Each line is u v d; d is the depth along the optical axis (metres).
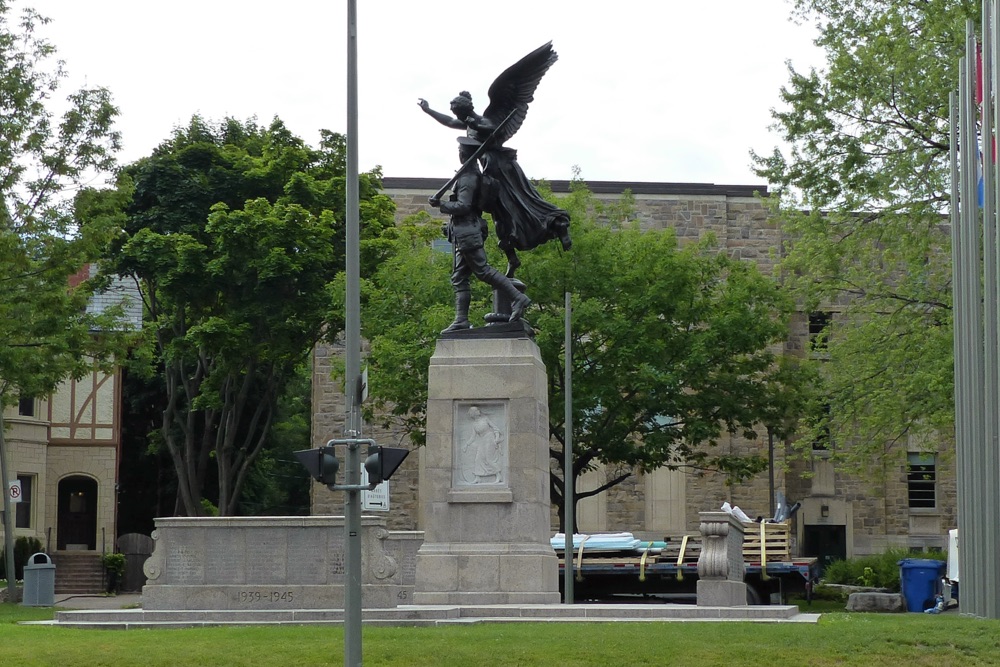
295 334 50.38
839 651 19.31
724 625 21.48
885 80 39.19
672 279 42.97
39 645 20.44
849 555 59.88
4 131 37.25
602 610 23.69
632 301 42.59
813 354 45.31
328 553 25.34
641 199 58.56
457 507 25.08
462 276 26.39
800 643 19.69
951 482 60.78
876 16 40.88
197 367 55.28
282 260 48.19
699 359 42.31
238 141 59.16
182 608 25.16
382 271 44.47
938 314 40.78
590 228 43.78
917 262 40.69
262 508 69.56
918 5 40.44
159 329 52.59
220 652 19.48
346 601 18.27
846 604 37.47
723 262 44.91
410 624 22.44
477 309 41.34
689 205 58.53
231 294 50.09
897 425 41.12
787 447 59.41
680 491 57.59
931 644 19.88
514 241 26.55
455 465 25.27
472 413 25.34
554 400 42.06
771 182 41.84
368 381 41.81
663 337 43.22
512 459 25.11
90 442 62.78
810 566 35.03
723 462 45.38
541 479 25.38
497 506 24.98
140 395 66.31
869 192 40.22
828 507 59.84
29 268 37.84
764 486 58.16
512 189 26.58
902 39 39.72
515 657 18.77
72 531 63.47
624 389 43.38
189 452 52.94
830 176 41.06
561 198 44.62
